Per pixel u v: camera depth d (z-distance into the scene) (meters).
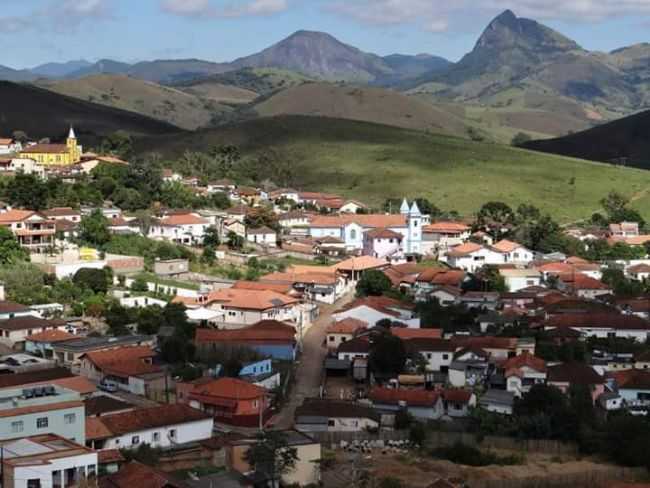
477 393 129.62
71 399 96.75
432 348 143.25
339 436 114.88
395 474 105.06
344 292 197.00
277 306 167.25
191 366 131.88
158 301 164.50
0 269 165.75
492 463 111.31
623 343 154.00
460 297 184.12
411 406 123.62
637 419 117.50
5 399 95.12
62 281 166.75
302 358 148.50
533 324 163.50
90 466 86.31
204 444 102.62
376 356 138.25
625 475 108.44
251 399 117.12
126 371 126.81
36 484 82.38
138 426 102.94
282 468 97.69
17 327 141.62
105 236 197.75
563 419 118.19
